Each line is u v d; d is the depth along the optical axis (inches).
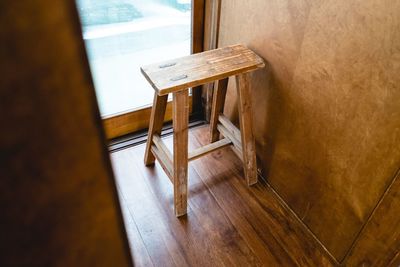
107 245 16.8
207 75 52.1
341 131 47.0
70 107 11.7
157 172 73.0
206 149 67.2
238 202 67.2
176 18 77.0
